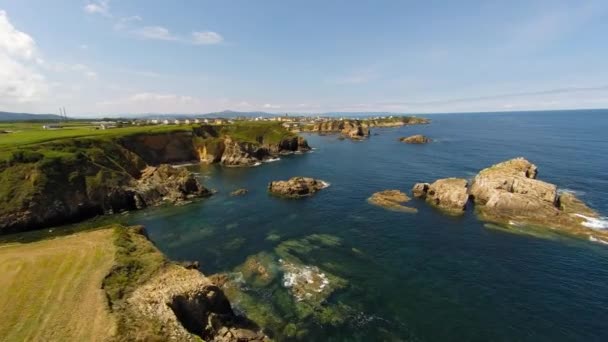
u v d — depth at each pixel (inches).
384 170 3917.3
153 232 2107.5
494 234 1984.5
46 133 3860.7
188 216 2412.6
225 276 1476.4
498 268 1576.0
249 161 4692.4
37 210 2251.5
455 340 1093.1
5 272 1194.0
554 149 5310.0
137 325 940.0
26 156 2559.1
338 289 1387.8
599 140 6417.3
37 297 1047.0
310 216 2346.2
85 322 935.7
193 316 1092.5
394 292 1369.3
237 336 1063.0
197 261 1660.9
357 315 1215.6
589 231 1966.0
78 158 2755.9
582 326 1167.0
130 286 1135.6
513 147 5674.2
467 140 6973.4
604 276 1496.1
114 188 2662.4
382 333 1120.2
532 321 1192.8
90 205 2514.8
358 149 5925.2
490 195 2484.0
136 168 3432.6
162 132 4601.4
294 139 5866.1
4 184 2306.8
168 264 1296.8
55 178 2479.1
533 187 2394.2
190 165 4660.4
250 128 5959.6
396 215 2341.3
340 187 3181.6
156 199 2824.8
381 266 1593.3
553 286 1419.8
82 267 1220.5
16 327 917.8
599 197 2640.3
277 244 1855.3
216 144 4879.4
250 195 2970.0
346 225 2154.3
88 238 1482.5
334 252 1745.8
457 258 1680.6
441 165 4131.4
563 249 1774.1
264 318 1190.9
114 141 3681.1
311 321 1178.0
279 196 2910.9
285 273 1517.0
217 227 2156.7
